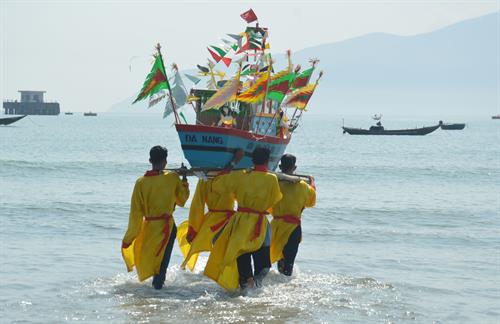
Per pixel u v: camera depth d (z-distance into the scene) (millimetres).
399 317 10555
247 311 10688
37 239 16797
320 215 22406
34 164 42062
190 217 12297
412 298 11695
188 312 10609
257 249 11641
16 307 10773
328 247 16578
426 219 21766
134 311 10625
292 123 15961
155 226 11844
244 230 11625
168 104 12766
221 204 12117
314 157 58688
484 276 13562
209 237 12094
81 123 198250
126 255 12242
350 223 20812
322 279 12875
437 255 15727
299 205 12641
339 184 34531
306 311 10727
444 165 49344
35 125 165875
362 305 11141
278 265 12969
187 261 12258
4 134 104500
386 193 30141
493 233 18969
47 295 11492
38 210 21938
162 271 11930
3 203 23734
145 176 11867
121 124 197375
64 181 33188
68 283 12320
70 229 18438
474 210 24000
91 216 20938
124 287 12094
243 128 13797
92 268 13609
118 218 20625
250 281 11961
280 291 11930
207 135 12445
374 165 48656
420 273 13773
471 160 55875
